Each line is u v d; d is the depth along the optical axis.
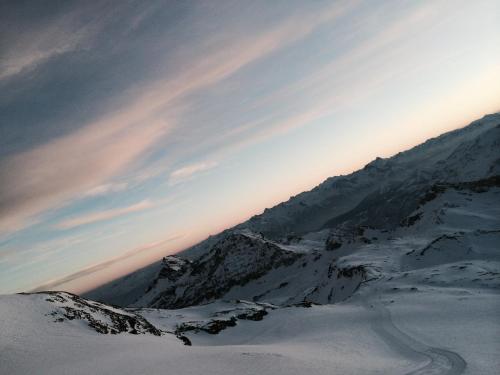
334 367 37.31
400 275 120.94
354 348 51.06
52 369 34.34
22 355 37.78
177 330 101.06
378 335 57.88
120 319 62.91
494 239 141.88
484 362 35.00
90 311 60.19
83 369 34.06
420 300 78.94
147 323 69.75
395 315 69.31
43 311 53.19
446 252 144.00
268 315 108.81
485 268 99.06
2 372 34.19
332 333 66.50
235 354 41.28
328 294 195.00
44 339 43.75
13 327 44.72
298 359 40.47
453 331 50.19
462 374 32.84
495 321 51.41
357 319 76.00
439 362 37.72
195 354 41.34
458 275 98.00
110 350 42.16
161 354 41.12
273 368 35.84
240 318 109.25
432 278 101.62
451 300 71.50
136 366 34.97
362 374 34.53
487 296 69.25
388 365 38.41
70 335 47.41
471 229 181.50
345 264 198.25
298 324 87.75
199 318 125.50
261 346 56.88
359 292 116.94
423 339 49.53
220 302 152.00
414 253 158.00
